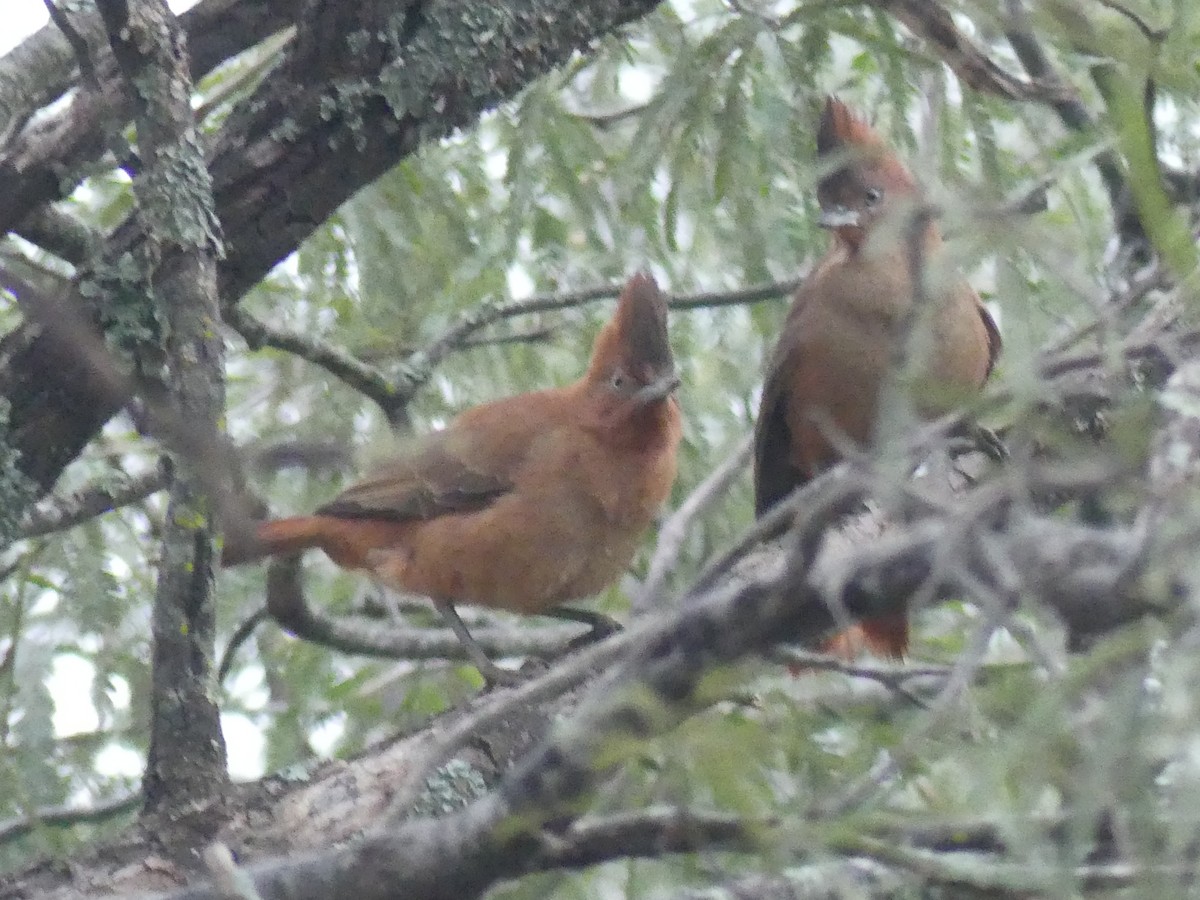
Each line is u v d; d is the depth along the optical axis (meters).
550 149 12.06
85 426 9.35
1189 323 5.60
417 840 6.28
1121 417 4.71
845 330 10.80
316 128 9.45
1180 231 4.67
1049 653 5.12
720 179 10.01
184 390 8.49
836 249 11.45
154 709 8.56
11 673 10.14
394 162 9.67
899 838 5.25
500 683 10.99
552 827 6.17
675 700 5.51
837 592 5.30
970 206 4.72
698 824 5.58
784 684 7.48
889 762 5.28
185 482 8.42
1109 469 4.70
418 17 9.51
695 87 9.78
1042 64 9.64
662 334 11.62
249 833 8.36
